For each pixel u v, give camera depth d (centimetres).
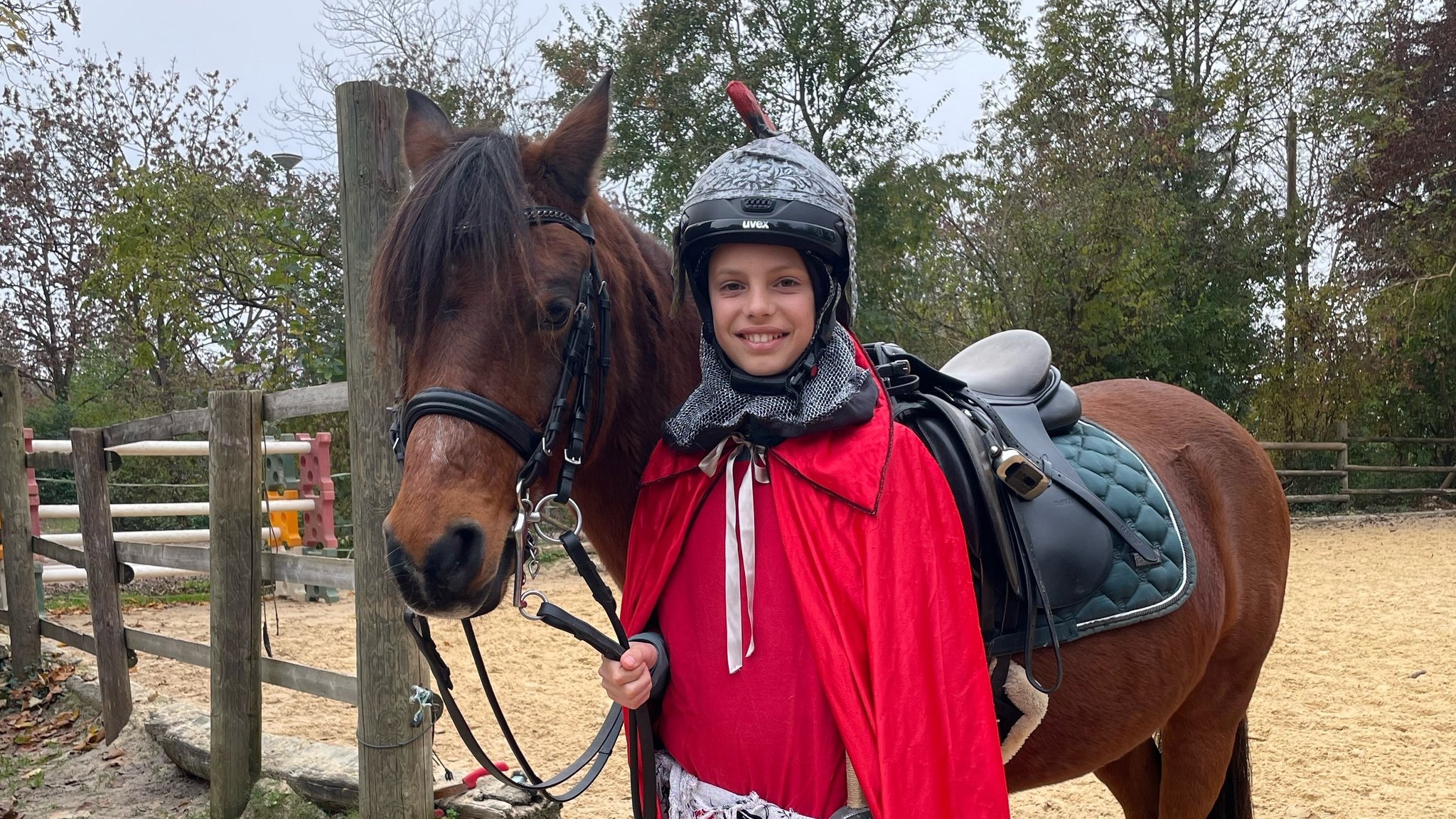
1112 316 1185
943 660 107
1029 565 149
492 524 123
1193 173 1366
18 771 375
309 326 957
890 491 111
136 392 1330
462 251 126
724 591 118
